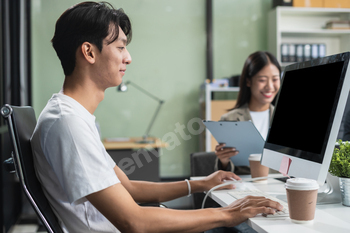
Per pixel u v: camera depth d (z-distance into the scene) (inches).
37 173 34.2
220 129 53.0
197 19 165.2
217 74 166.7
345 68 33.8
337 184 39.1
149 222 31.3
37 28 152.4
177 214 32.5
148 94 163.0
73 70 34.8
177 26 164.1
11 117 30.9
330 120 34.1
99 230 35.7
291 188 31.5
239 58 167.2
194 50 165.3
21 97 132.4
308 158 36.1
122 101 161.5
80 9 34.2
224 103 147.9
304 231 29.4
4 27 114.3
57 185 34.1
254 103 80.7
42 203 32.5
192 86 165.5
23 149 31.7
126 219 30.8
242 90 80.7
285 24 163.8
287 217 33.5
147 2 162.1
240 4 166.2
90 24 33.7
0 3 109.6
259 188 46.6
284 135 43.3
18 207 125.3
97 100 36.4
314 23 165.3
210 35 164.1
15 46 128.6
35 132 33.6
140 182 47.7
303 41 165.0
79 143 30.8
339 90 33.9
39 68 152.9
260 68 76.1
